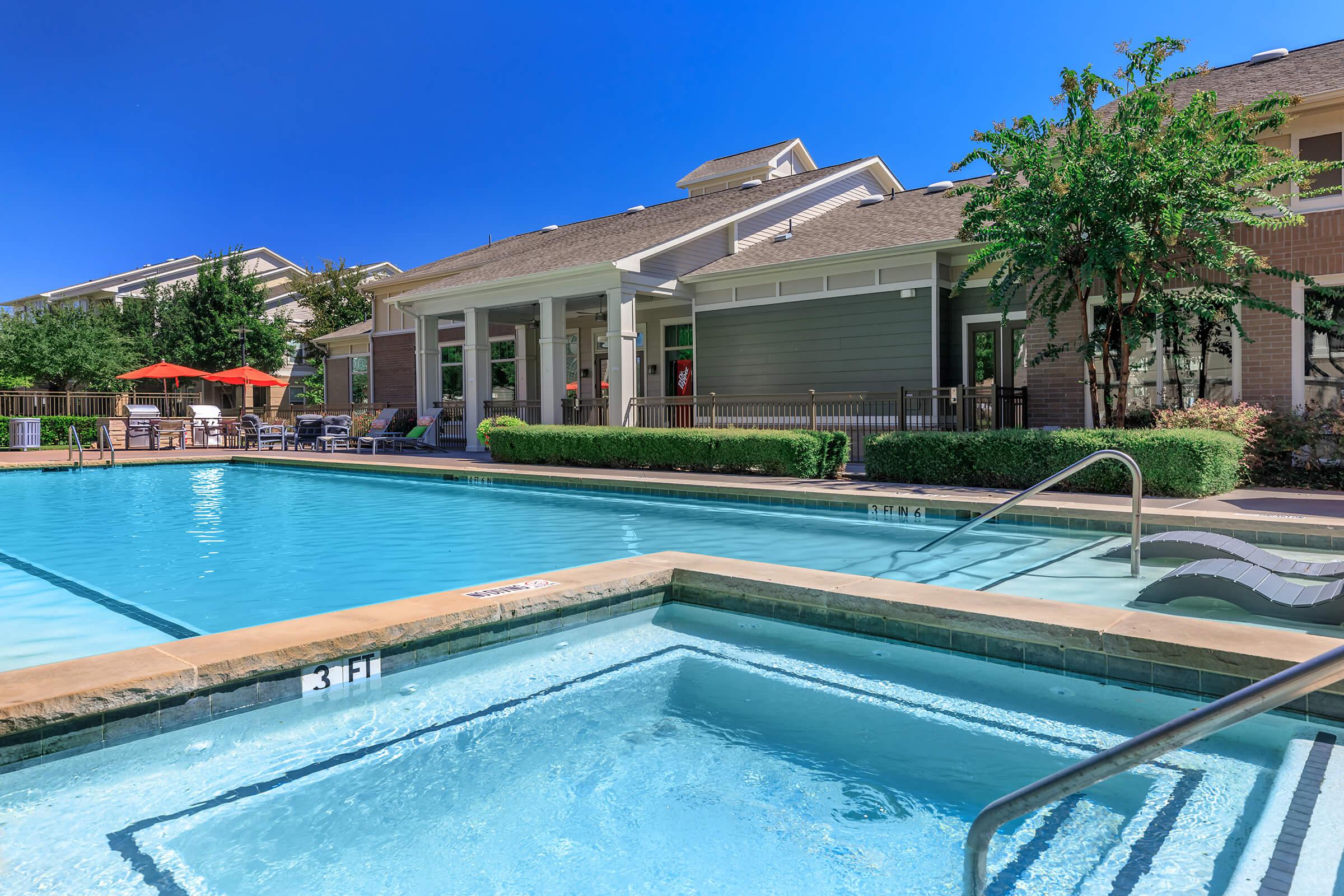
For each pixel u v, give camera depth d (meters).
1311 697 3.10
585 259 16.56
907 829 2.58
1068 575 5.96
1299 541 6.63
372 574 6.47
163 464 16.78
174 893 2.26
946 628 4.07
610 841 2.55
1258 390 10.52
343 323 37.00
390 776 3.00
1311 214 10.05
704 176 26.25
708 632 4.77
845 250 14.48
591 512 10.01
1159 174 9.12
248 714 3.36
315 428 21.72
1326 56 12.68
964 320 14.13
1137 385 11.67
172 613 5.28
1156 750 1.60
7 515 10.07
